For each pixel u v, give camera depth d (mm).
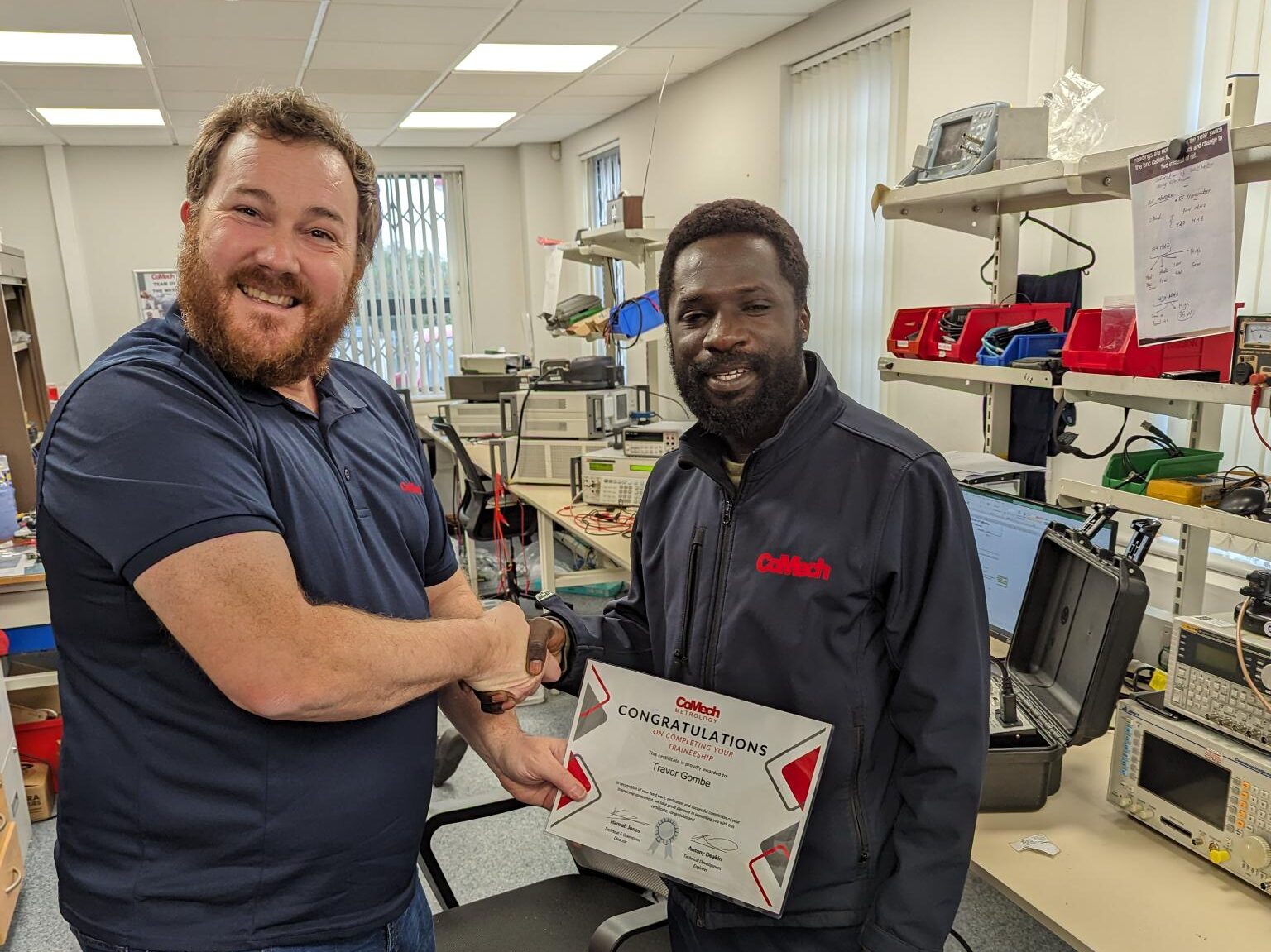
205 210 950
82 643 913
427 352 6684
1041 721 1423
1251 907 1149
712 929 1160
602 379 3879
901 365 2059
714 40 3920
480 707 1308
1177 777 1272
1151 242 1327
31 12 3062
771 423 1090
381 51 3820
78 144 5574
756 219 1031
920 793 1013
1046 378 1641
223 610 812
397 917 1072
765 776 1057
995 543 1848
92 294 5820
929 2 3035
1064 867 1237
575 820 1164
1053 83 2531
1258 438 2109
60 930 2213
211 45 3598
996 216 2059
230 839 914
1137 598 1273
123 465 823
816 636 1039
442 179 6578
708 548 1139
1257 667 1178
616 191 5941
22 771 2607
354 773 984
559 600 1333
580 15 3422
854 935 1080
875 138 3471
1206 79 2211
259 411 984
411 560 1130
